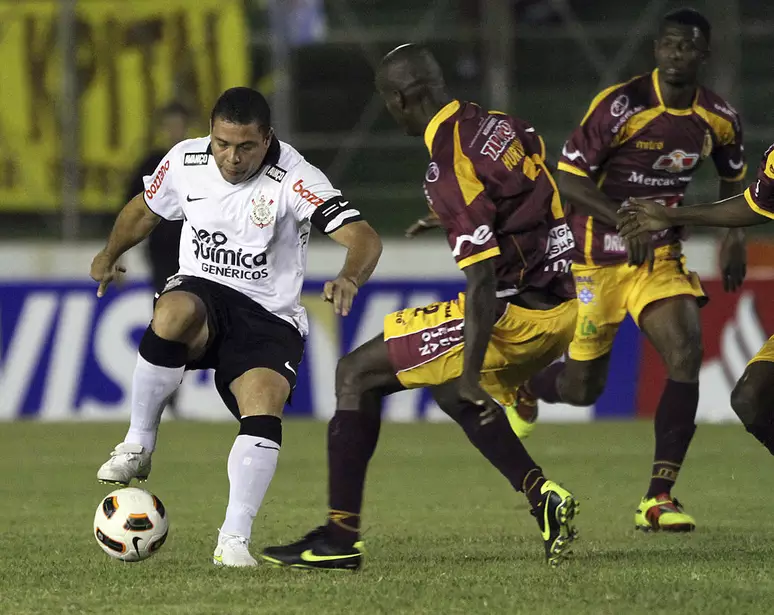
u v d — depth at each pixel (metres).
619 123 22.94
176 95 45.91
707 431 37.38
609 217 22.58
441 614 13.22
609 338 24.33
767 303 39.69
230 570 16.22
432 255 45.56
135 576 15.80
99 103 46.09
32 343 41.34
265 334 17.41
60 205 46.53
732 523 21.31
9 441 35.72
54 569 16.39
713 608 13.45
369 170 51.94
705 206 17.92
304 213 17.02
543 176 16.86
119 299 41.25
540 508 16.23
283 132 46.25
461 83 51.81
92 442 35.41
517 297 16.80
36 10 45.66
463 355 16.31
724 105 23.48
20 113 46.19
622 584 14.91
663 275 22.61
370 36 47.41
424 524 21.33
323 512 22.81
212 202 17.22
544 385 25.78
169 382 17.33
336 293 16.03
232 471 16.67
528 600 13.95
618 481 27.45
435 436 36.91
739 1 54.59
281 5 45.78
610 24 57.00
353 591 14.57
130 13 45.81
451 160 16.36
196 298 17.20
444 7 56.69
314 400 41.19
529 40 56.81
